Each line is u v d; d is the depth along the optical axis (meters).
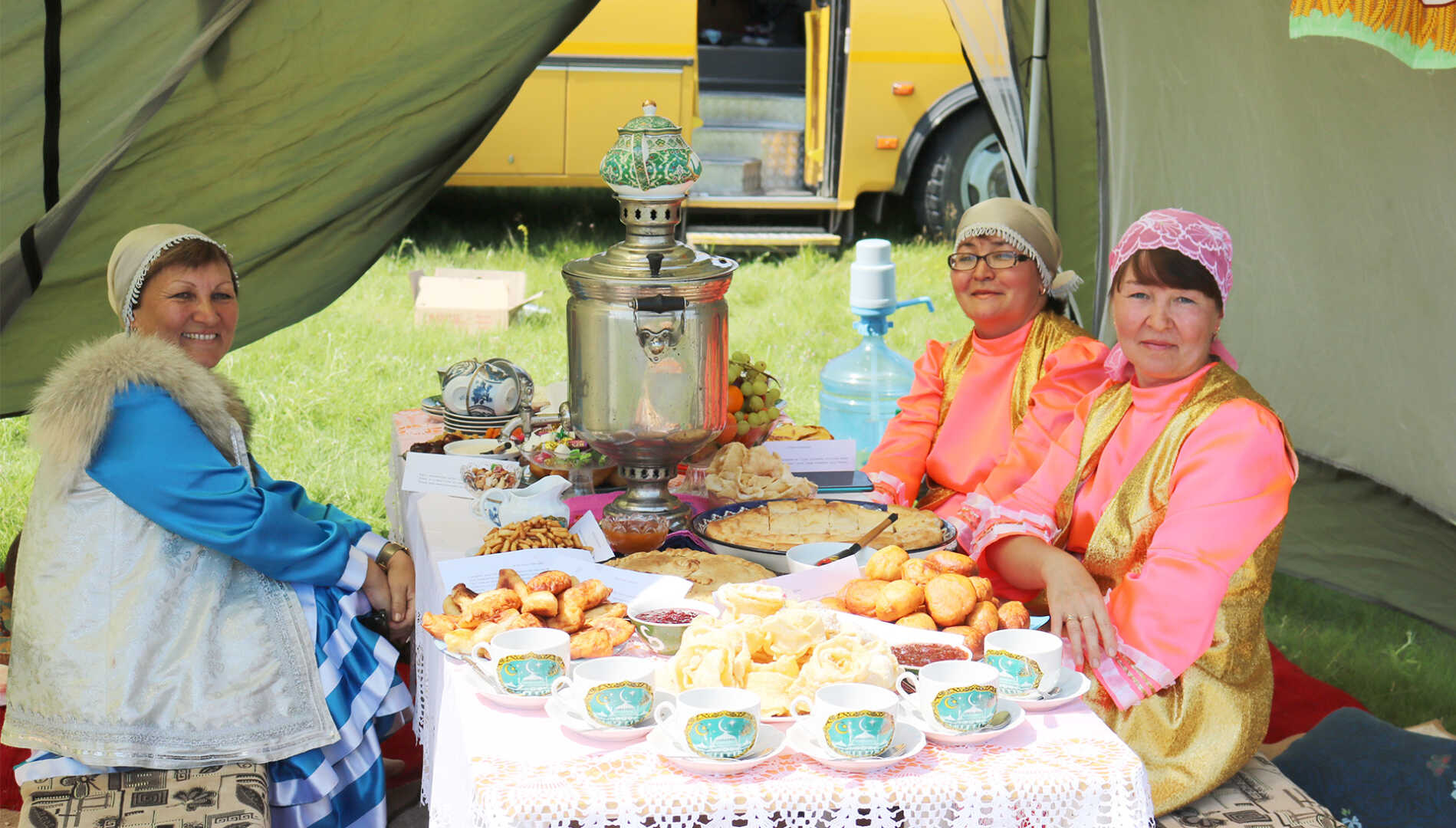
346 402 6.14
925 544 2.31
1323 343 4.09
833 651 1.69
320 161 3.53
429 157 3.61
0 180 3.12
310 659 2.40
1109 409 2.46
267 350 6.77
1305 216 4.02
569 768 1.55
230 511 2.31
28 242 3.01
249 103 3.35
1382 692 3.70
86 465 2.27
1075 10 4.35
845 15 8.56
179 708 2.28
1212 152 4.14
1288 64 3.86
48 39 2.97
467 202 10.28
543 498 2.44
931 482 3.31
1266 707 2.23
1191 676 2.18
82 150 3.16
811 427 3.16
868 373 4.50
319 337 6.99
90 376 2.27
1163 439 2.31
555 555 2.19
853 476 2.96
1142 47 4.18
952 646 1.83
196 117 3.33
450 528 2.49
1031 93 4.50
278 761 2.37
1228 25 3.95
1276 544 2.22
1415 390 3.86
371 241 3.78
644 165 2.29
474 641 1.84
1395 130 3.68
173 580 2.30
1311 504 4.24
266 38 3.25
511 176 8.58
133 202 3.45
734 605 1.87
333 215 3.66
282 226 3.64
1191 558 2.16
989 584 1.97
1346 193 3.87
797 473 2.96
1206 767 2.13
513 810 1.45
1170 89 4.17
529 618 1.86
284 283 3.80
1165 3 4.05
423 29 3.32
